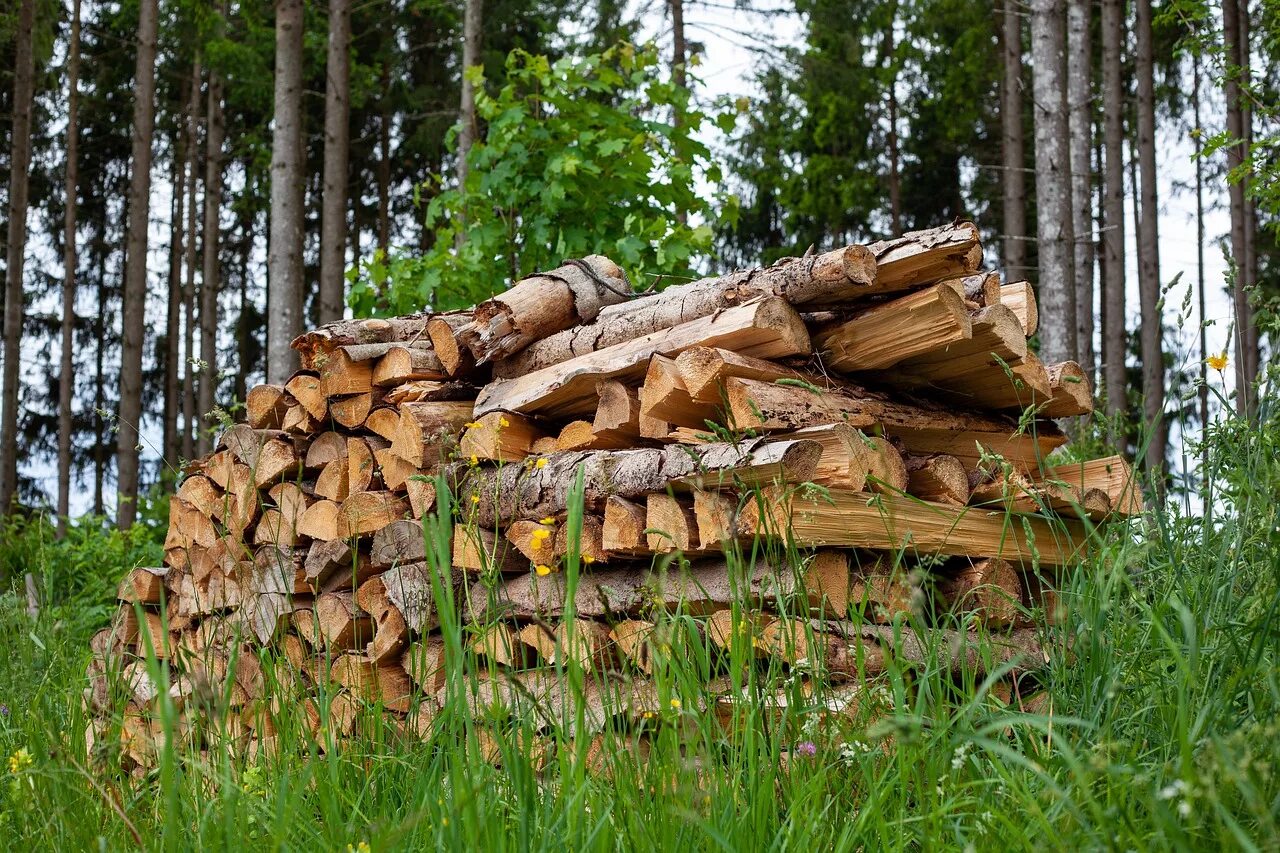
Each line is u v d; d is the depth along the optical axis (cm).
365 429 414
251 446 434
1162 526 270
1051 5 965
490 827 205
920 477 319
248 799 230
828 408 312
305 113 2133
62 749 255
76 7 1877
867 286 311
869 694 251
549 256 787
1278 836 152
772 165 2388
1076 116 1195
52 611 402
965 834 216
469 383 405
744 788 234
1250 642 214
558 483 337
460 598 356
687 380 313
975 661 295
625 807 224
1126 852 183
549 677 321
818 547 289
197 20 1758
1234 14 1373
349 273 818
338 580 402
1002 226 2356
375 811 264
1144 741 228
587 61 793
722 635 288
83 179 2391
